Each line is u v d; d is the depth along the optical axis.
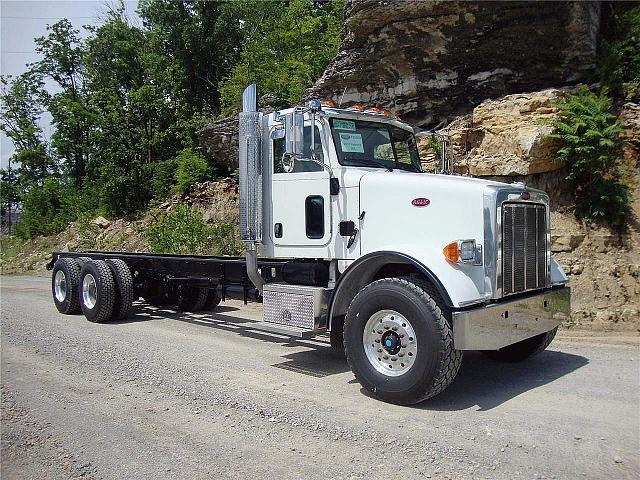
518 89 12.98
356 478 3.92
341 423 4.98
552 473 3.97
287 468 4.08
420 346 5.24
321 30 23.61
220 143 20.20
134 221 25.39
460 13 12.38
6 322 10.16
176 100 31.27
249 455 4.32
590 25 11.99
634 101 11.84
